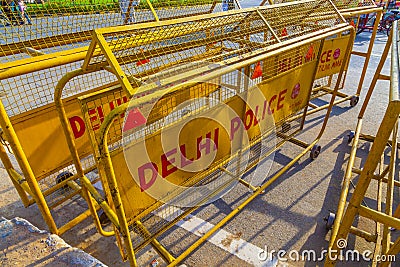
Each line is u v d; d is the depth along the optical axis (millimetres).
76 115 2904
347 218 1812
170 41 2322
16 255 2377
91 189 2189
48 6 3521
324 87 5590
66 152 2969
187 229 2904
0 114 2025
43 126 2711
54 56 2457
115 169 1827
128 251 2000
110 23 4383
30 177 2326
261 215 3072
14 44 3041
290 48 2648
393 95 1415
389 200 2469
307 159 3979
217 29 2855
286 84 3166
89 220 3041
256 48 2666
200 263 2562
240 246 2715
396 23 3469
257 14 2863
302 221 2990
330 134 4566
